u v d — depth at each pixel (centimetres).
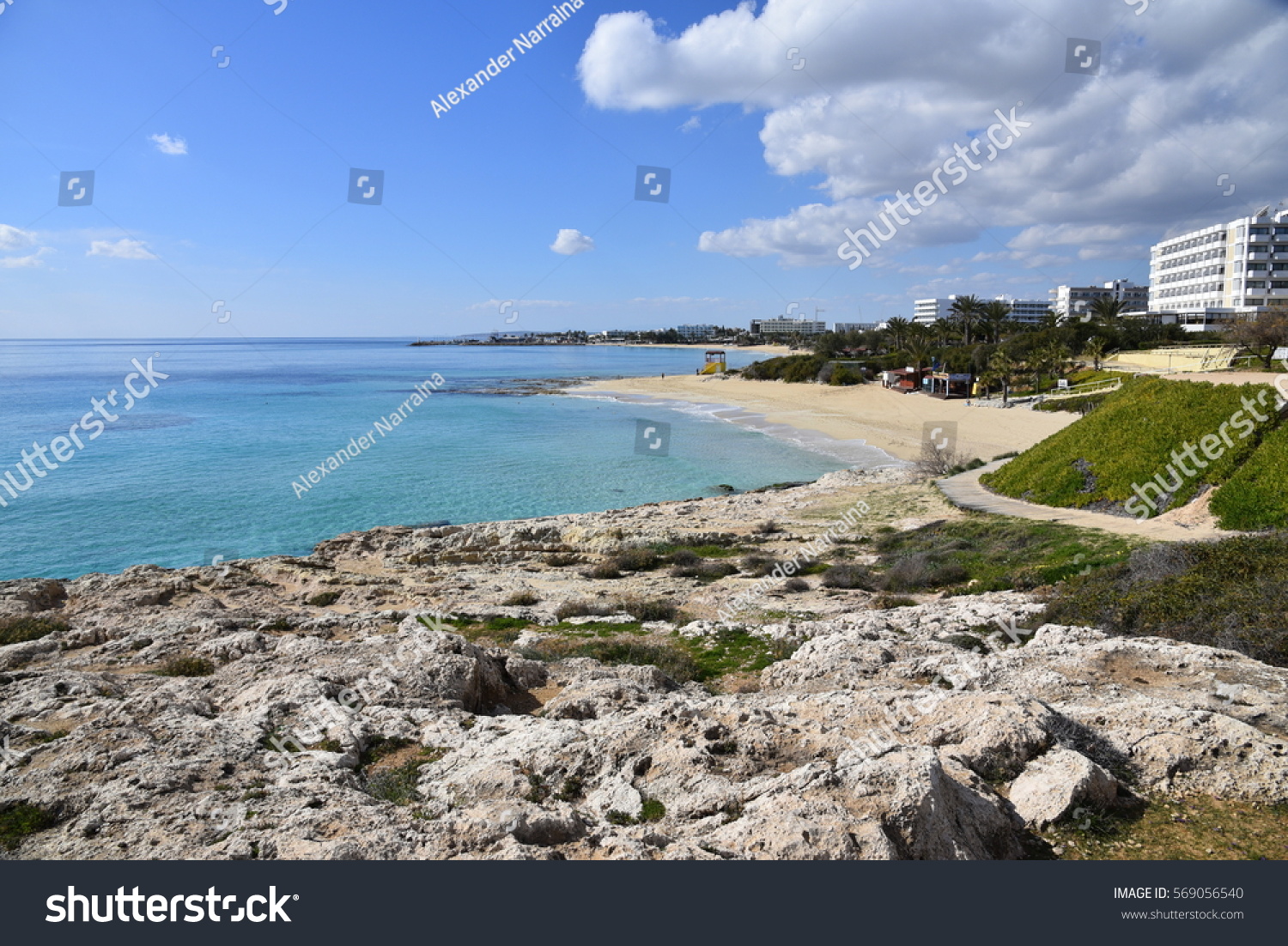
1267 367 4619
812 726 830
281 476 5425
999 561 2412
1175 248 10881
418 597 2447
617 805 692
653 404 10325
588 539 3519
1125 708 820
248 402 10319
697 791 693
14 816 694
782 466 5972
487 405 10250
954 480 4150
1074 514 2919
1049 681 980
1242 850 608
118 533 3975
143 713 962
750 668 1461
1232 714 846
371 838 608
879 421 7950
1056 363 8531
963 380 8794
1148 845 622
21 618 1850
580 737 819
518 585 2694
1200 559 1559
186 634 1602
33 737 884
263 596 2461
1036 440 5959
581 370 18175
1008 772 730
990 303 11975
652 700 1048
